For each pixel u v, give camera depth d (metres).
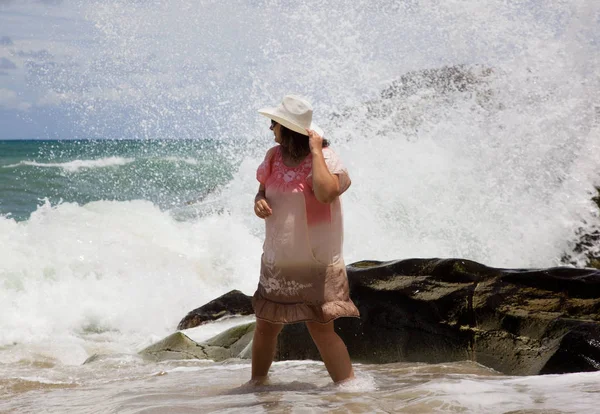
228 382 6.77
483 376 6.53
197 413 5.02
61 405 5.90
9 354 9.73
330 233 5.91
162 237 15.64
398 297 7.84
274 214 5.96
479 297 7.58
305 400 5.36
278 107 5.91
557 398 5.05
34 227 14.41
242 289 13.84
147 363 8.62
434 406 4.90
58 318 11.82
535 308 7.39
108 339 11.09
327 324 6.04
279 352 8.19
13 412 5.71
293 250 5.89
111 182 31.75
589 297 7.37
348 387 5.95
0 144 112.56
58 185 32.28
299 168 5.91
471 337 7.42
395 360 7.74
